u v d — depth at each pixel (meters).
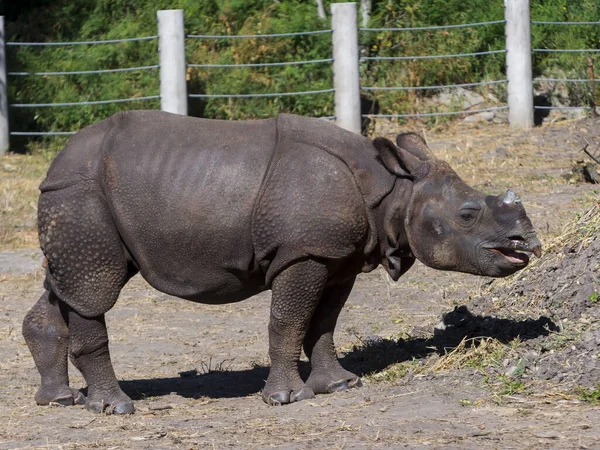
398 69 45.88
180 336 22.30
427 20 47.06
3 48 40.66
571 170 35.22
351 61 41.31
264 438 14.02
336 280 16.55
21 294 26.38
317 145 15.94
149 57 45.69
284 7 48.25
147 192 15.82
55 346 17.11
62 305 17.09
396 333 20.84
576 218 21.89
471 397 15.32
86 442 14.27
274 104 44.16
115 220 15.94
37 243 31.17
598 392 14.77
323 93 43.84
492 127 42.88
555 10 46.59
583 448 12.74
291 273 15.79
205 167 15.83
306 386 16.36
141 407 16.56
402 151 15.95
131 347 21.44
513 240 15.59
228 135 16.14
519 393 15.31
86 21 48.19
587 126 40.56
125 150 16.02
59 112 43.84
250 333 22.44
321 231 15.60
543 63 45.44
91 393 16.38
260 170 15.79
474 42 45.75
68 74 42.72
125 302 25.50
